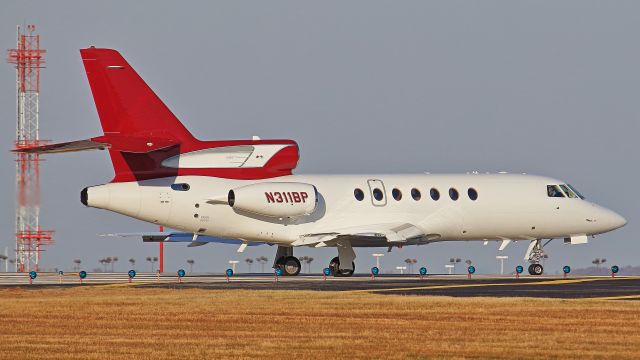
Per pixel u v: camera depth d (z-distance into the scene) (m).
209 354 78.81
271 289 132.62
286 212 166.50
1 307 108.75
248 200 164.88
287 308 107.25
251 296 120.06
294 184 168.12
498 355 78.50
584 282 146.25
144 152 159.00
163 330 91.56
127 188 163.25
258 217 168.75
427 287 135.50
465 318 98.81
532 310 104.44
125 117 163.00
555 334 88.50
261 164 169.38
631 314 101.06
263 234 170.12
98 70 162.12
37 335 88.75
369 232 169.75
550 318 98.44
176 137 165.50
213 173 167.00
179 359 76.94
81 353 79.38
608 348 81.50
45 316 101.06
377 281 152.62
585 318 98.38
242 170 168.38
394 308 106.81
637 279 155.25
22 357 77.62
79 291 130.62
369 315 101.31
